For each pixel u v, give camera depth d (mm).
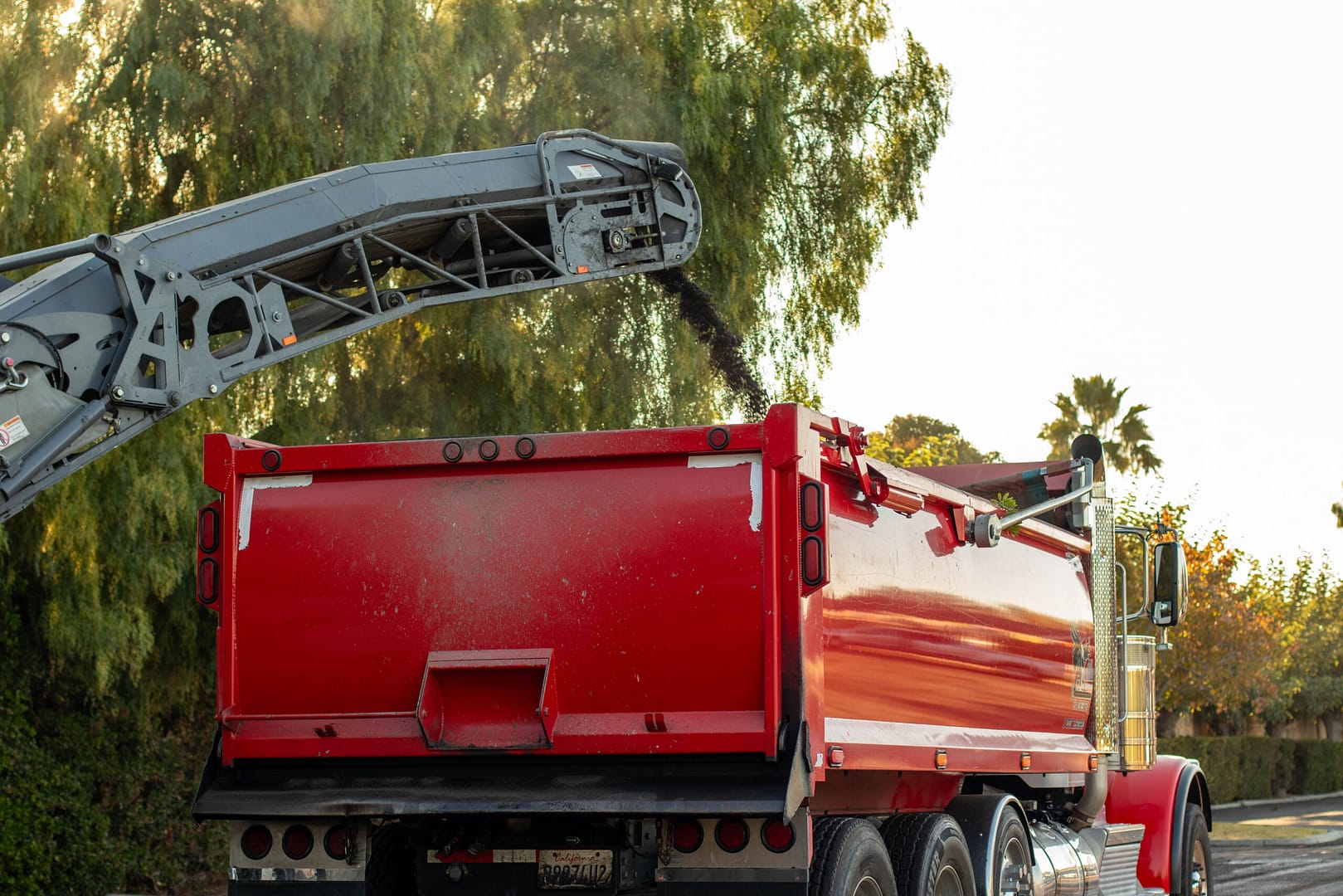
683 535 6332
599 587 6387
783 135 16234
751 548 6254
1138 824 11609
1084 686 10273
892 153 17688
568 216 8336
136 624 13102
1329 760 50844
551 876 6629
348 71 13219
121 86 12539
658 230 8594
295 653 6699
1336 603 54000
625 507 6426
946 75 17953
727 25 16656
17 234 11742
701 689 6234
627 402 15398
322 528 6758
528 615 6445
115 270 6738
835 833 6723
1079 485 10500
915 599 7535
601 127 15500
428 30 13938
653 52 15508
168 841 15109
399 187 7926
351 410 15094
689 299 12109
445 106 13938
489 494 6605
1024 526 9188
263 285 7539
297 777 6672
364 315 7820
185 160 13094
